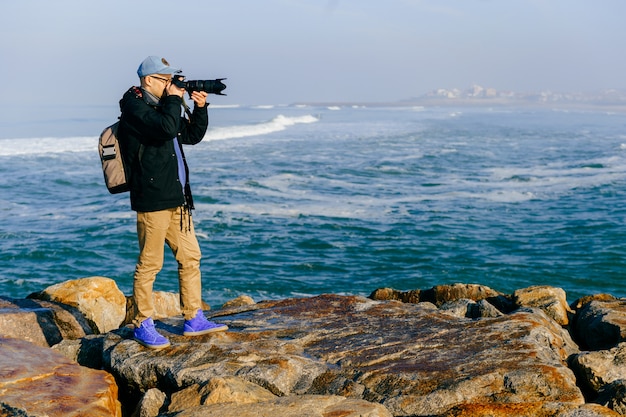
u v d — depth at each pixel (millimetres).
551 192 27625
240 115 121062
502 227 20766
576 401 4531
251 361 5188
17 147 41312
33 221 21094
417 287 14906
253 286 14758
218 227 20234
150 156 5016
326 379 5031
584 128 81812
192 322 5711
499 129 76562
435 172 33969
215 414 4246
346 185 29000
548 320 6633
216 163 35906
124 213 22328
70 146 42594
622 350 5375
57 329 6629
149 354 5398
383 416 4309
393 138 57531
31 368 4863
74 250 17578
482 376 4801
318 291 14539
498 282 15312
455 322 6121
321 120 99438
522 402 4453
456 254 17500
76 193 26344
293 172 32344
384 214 22594
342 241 18797
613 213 22969
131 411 5348
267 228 20203
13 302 6930
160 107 5062
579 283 15289
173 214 5320
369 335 5797
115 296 7652
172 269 15773
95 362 5848
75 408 4391
